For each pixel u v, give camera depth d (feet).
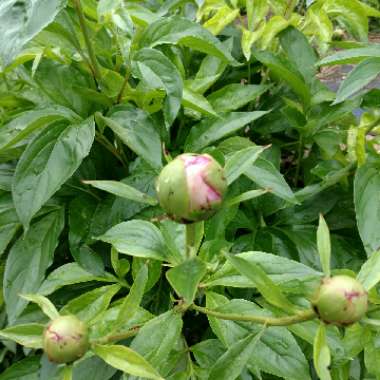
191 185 0.48
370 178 0.83
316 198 0.99
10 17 0.67
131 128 0.78
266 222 0.99
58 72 0.90
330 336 0.68
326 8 1.09
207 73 1.02
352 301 0.47
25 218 0.71
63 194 0.91
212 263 0.71
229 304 0.66
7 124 0.82
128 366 0.54
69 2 0.82
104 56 0.95
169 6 1.06
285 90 1.17
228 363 0.54
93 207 0.90
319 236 0.53
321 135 1.03
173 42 0.81
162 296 0.90
